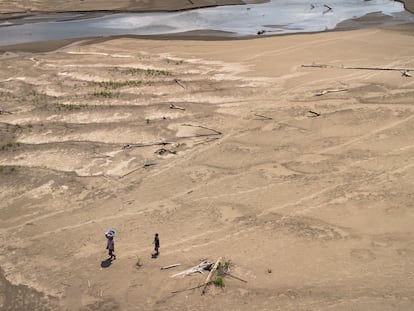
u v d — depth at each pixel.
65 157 26.17
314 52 41.66
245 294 16.44
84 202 22.55
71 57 42.31
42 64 40.50
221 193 22.66
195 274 17.50
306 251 18.41
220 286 16.84
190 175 24.28
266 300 16.11
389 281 16.58
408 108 30.30
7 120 30.30
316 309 15.58
